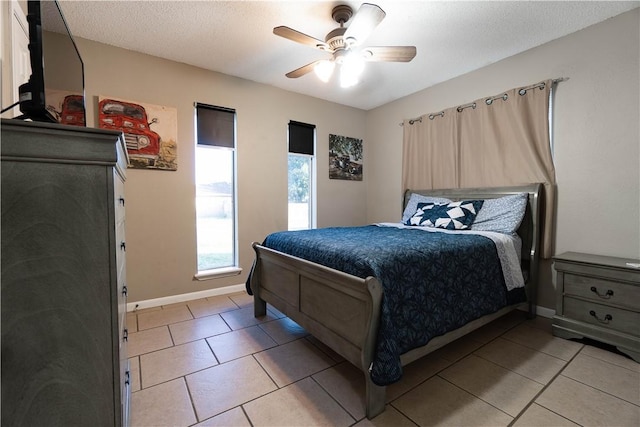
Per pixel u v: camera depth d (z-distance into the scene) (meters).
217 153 3.35
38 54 0.91
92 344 0.84
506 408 1.51
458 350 2.11
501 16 2.28
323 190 4.18
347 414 1.47
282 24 2.36
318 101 4.08
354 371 1.85
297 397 1.60
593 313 2.14
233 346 2.15
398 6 2.14
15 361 0.75
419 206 3.37
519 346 2.17
